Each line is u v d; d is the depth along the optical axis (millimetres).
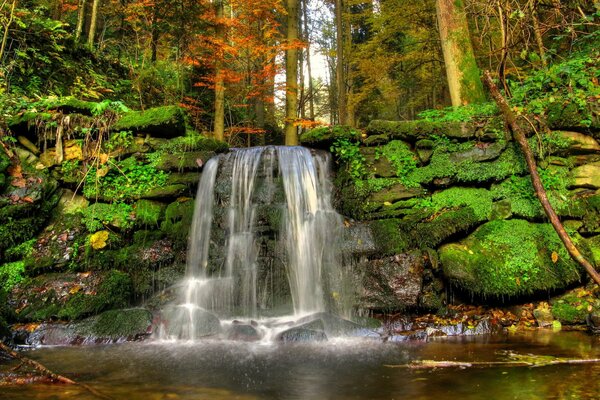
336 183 6223
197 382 3193
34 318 4918
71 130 6227
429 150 5867
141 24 10633
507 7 5832
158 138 6293
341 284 5297
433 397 2771
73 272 5453
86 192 5930
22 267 5406
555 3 6262
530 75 6797
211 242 5809
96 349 4227
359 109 20344
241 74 11844
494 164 5688
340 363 3643
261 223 5805
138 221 5770
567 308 4965
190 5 10289
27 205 5633
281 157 6309
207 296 5426
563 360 3557
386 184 5875
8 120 6109
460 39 7512
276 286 5488
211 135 13117
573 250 4527
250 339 4539
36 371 3438
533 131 5715
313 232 5688
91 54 10047
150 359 3828
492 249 5316
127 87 10477
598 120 5637
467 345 4180
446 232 5336
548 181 5574
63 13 13062
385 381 3148
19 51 7645
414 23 12398
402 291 5035
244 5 11625
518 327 4867
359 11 20531
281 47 11781
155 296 5414
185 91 12984
